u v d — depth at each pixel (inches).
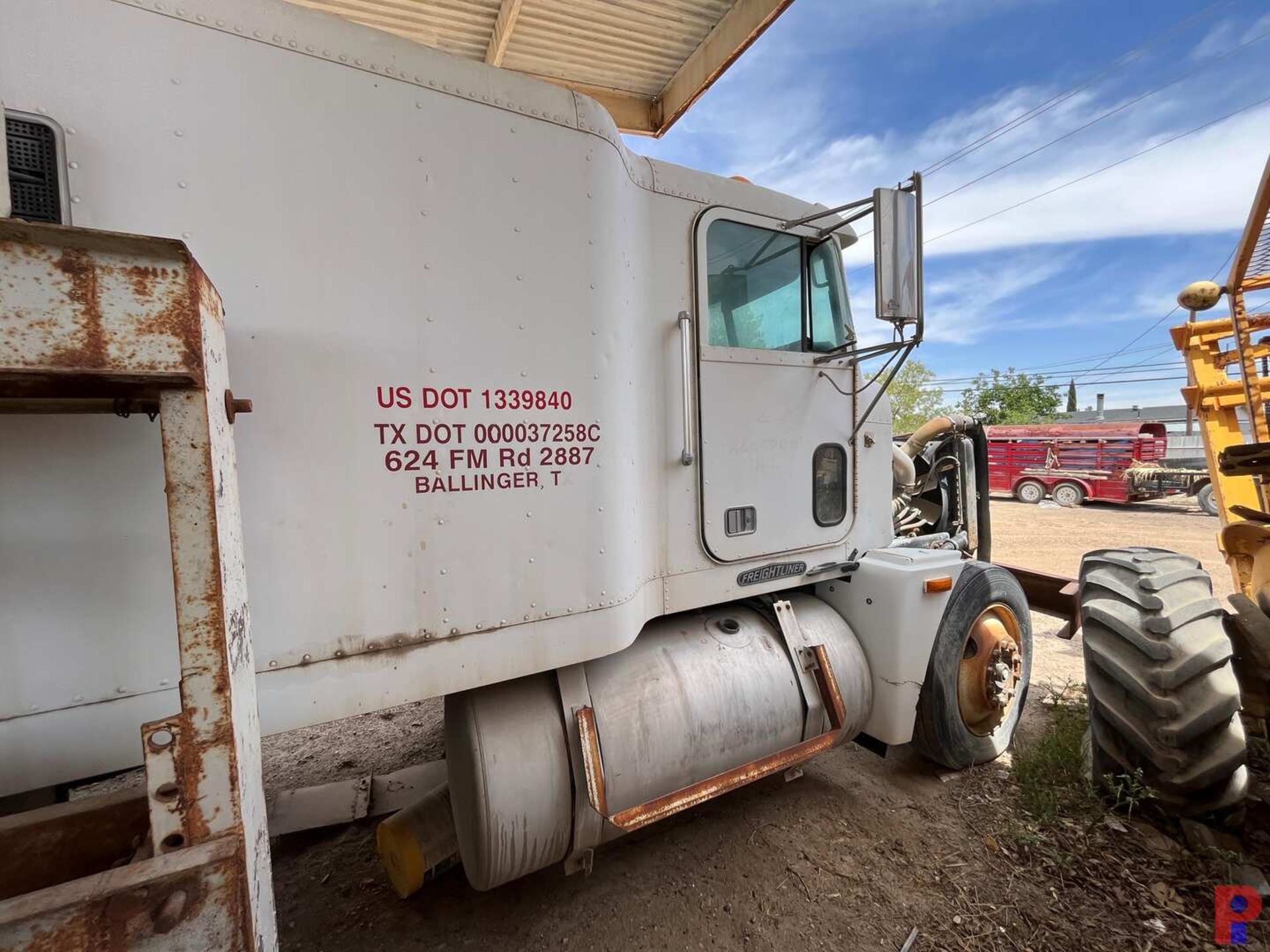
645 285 75.9
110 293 27.7
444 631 55.7
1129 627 86.5
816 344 98.6
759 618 94.9
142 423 42.6
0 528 39.4
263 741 123.5
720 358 83.7
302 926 77.4
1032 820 94.6
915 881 83.2
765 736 83.6
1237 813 85.7
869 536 108.7
